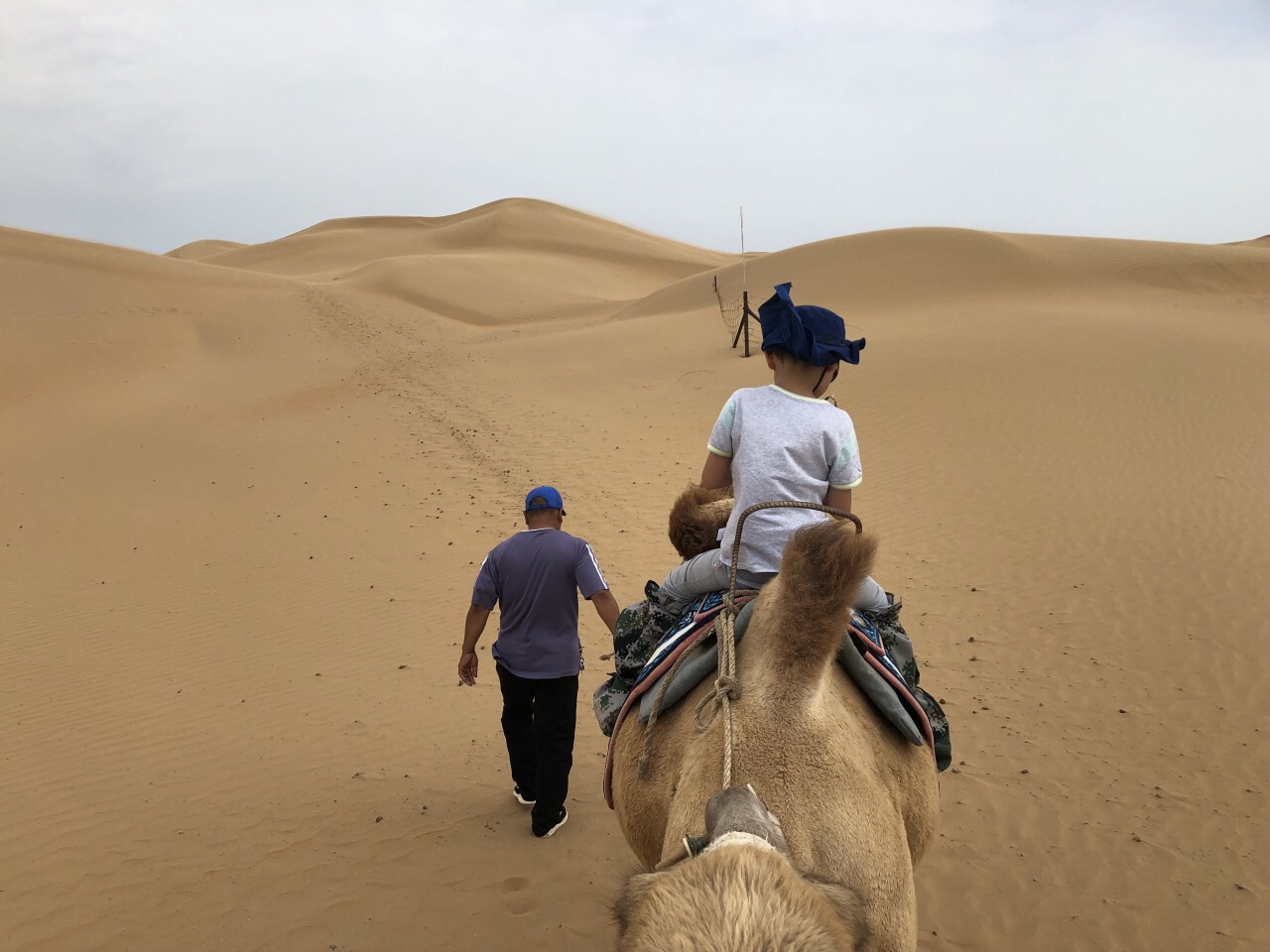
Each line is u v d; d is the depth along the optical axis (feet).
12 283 158.40
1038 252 158.40
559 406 82.43
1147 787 23.44
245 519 56.18
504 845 21.50
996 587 38.78
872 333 99.71
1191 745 25.49
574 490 56.65
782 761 7.66
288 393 98.02
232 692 33.04
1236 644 31.76
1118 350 80.84
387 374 104.94
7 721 31.91
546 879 20.11
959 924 18.48
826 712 8.16
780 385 10.30
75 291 160.15
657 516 51.16
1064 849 20.90
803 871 6.77
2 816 24.86
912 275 152.35
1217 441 58.08
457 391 91.56
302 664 35.14
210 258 428.56
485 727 28.66
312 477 64.08
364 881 20.47
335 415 83.41
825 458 9.92
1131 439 59.57
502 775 25.30
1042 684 29.78
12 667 37.17
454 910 19.22
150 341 138.10
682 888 5.74
